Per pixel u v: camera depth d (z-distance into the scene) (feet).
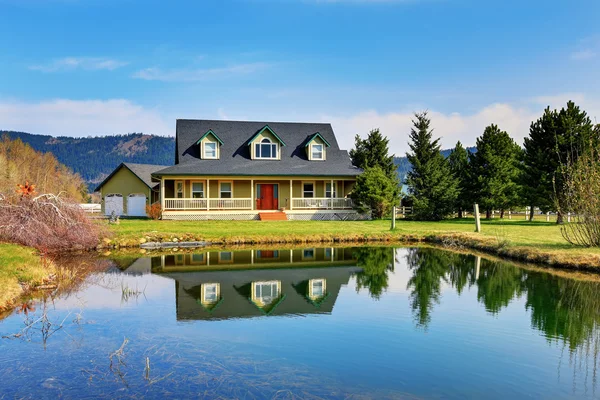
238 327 29.94
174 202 105.09
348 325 30.60
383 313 33.78
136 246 70.69
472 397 20.06
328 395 20.03
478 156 122.21
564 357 24.95
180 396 19.77
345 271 52.26
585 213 57.41
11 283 38.14
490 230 85.10
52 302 36.27
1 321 30.76
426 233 81.35
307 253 67.15
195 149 112.98
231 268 54.13
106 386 20.70
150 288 42.16
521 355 25.14
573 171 61.11
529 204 106.52
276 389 20.56
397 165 149.79
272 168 109.91
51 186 153.99
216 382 21.20
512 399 19.92
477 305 36.19
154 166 143.95
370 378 21.88
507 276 48.44
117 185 134.82
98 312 33.35
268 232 80.23
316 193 117.08
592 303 36.68
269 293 40.55
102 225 74.64
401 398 19.86
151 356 24.45
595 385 21.38
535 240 67.21
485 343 27.04
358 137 151.74
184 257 62.54
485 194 120.78
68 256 60.85
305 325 30.50
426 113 124.57
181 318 31.94
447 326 30.48
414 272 51.52
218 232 79.05
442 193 115.55
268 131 114.21
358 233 81.15
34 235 57.67
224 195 112.06
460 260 59.82
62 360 23.82
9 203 58.80
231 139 117.60
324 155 117.50
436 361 24.16
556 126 97.25
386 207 110.32
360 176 110.01
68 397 19.65
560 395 20.40
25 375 21.90
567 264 52.39
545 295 39.58
